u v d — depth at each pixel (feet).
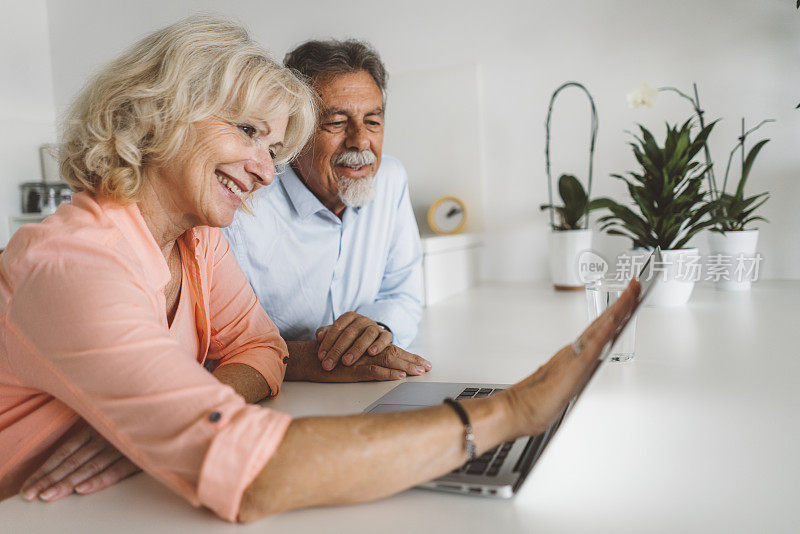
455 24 8.27
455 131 8.39
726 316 5.01
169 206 2.68
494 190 8.34
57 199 10.42
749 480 2.01
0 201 10.17
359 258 4.92
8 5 10.18
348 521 1.87
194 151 2.51
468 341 4.54
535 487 2.06
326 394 3.34
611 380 3.32
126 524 1.93
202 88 2.45
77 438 2.30
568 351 2.20
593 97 7.71
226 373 3.16
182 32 2.51
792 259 7.07
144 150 2.50
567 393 2.09
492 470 2.10
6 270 2.17
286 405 3.15
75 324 2.01
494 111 8.21
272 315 4.74
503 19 8.05
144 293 2.26
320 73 4.25
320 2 8.89
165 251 2.95
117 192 2.46
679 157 5.79
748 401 2.84
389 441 1.90
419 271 5.35
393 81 8.63
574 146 7.88
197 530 1.87
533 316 5.49
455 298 7.06
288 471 1.83
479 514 1.88
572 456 2.31
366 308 4.50
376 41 8.67
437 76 8.40
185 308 3.13
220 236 3.55
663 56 7.37
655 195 5.92
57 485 2.16
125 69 2.53
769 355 3.67
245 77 2.50
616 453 2.31
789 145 6.96
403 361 3.60
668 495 1.94
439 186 8.55
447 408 2.06
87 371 2.00
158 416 1.93
